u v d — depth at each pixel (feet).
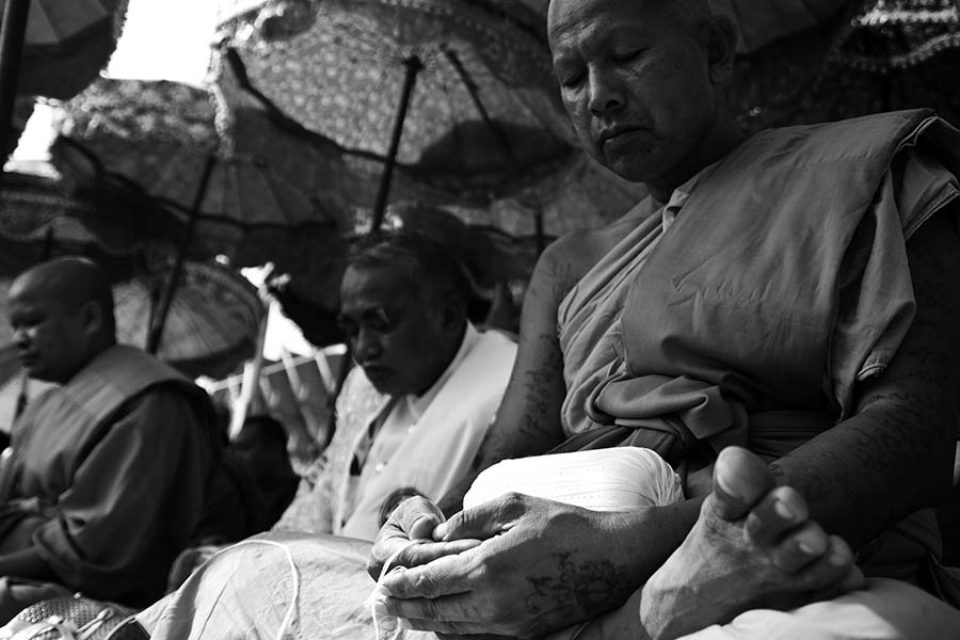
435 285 12.32
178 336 31.48
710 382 7.17
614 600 5.94
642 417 7.27
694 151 8.04
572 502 6.37
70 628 9.04
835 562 5.08
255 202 25.72
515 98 19.36
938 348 6.72
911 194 7.01
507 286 21.84
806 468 6.11
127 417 14.01
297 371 36.19
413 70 18.20
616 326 7.89
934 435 6.45
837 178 7.13
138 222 25.61
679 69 7.82
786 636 5.17
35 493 14.23
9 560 13.21
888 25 17.49
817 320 6.80
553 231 21.81
